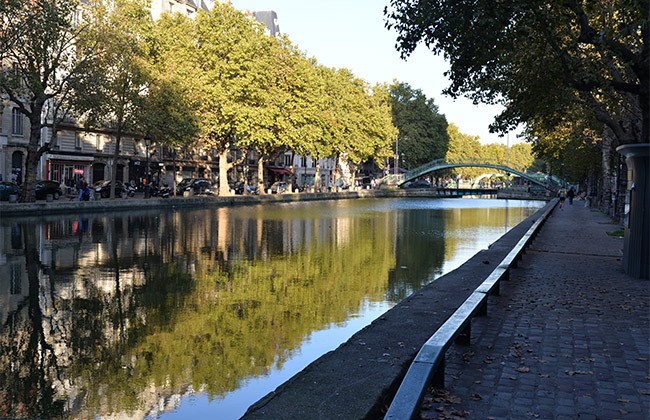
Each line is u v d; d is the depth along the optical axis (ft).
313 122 192.54
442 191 343.05
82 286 39.99
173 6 219.20
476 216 135.54
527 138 125.29
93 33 106.93
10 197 114.52
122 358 24.95
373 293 39.37
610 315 27.68
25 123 156.66
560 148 137.69
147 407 19.86
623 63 46.57
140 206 129.70
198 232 79.87
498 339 23.07
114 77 115.55
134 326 30.01
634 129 68.23
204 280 43.24
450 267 52.03
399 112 316.60
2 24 94.48
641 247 39.32
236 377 22.82
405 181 314.14
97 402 20.13
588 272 42.14
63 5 99.66
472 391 17.12
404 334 22.30
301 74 183.52
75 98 108.06
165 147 214.28
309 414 14.19
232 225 92.79
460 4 39.75
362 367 17.88
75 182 168.86
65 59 104.99
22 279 42.04
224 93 155.33
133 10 111.75
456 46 44.16
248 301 36.29
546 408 15.84
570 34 40.34
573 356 20.81
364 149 251.39
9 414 19.20
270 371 23.52
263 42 168.25
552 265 45.83
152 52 136.87
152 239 69.67
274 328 29.94
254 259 55.06
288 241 71.46
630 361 20.25
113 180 127.13
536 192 303.68
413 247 67.72
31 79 97.19
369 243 71.36
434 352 14.43
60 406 19.86
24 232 73.41
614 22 51.24
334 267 51.01
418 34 42.27
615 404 16.20
